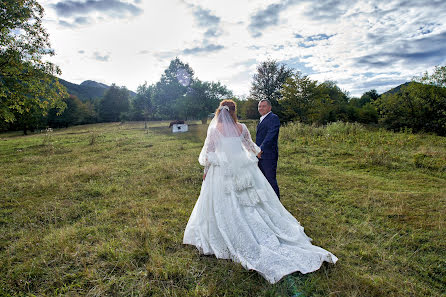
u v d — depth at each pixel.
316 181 5.89
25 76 11.29
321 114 28.73
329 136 11.89
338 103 38.25
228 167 2.79
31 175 6.88
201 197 2.96
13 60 10.69
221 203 2.73
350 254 2.78
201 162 3.00
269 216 2.82
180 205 4.36
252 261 2.41
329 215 3.95
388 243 3.00
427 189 5.26
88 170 6.98
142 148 11.88
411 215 3.89
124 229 3.40
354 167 7.21
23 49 11.19
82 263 2.59
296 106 27.70
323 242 3.04
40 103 11.66
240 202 2.73
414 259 2.72
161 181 5.99
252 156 3.07
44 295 2.14
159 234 3.16
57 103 12.37
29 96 11.55
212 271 2.46
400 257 2.73
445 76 19.03
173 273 2.40
